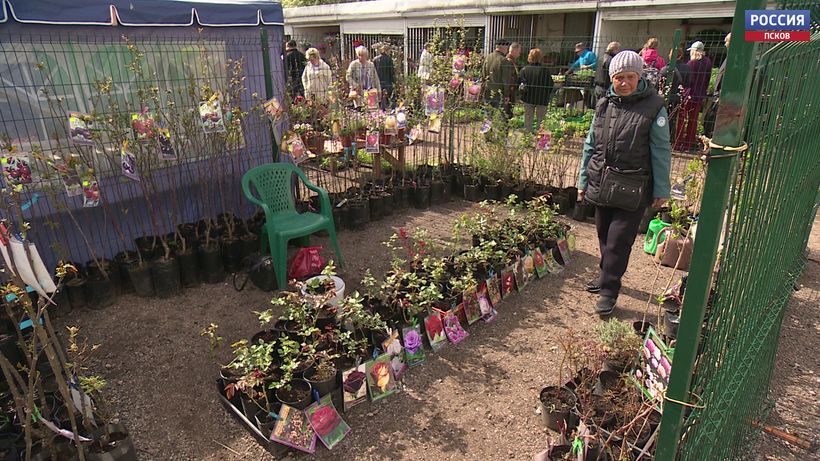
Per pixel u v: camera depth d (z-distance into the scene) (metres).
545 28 13.40
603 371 3.04
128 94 4.51
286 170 4.88
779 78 1.52
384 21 14.55
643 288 4.50
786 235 2.22
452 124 7.01
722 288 1.55
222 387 3.01
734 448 2.43
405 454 2.72
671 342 3.09
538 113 8.98
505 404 3.09
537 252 4.65
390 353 3.20
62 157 3.82
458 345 3.65
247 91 5.27
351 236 5.68
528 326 3.90
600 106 3.75
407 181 6.75
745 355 2.01
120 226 4.62
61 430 2.41
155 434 2.86
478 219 4.71
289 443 2.64
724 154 1.25
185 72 4.81
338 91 6.21
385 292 3.61
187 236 4.77
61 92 4.13
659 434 1.59
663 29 11.73
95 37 4.18
